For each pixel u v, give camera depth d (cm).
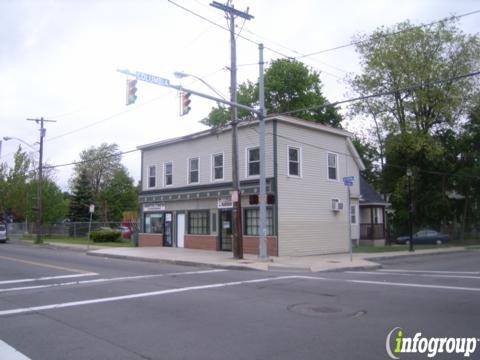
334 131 2645
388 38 3538
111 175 7656
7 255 2466
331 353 626
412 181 3753
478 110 3738
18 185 4872
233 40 2069
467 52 3444
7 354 640
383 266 1930
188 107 1722
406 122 3647
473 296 1070
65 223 5081
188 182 2792
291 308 934
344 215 2695
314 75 4256
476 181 4016
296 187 2398
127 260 2189
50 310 944
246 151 2455
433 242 3744
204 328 772
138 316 873
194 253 2377
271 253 2275
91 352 644
